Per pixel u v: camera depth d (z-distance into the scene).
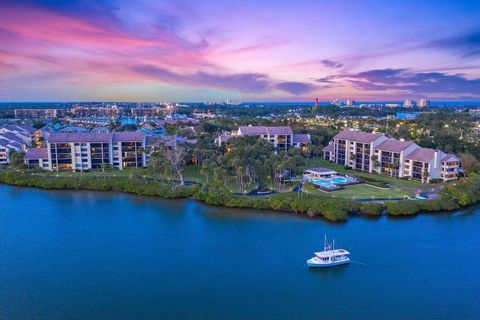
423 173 152.12
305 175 166.38
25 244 97.12
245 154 153.00
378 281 78.38
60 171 177.25
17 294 73.31
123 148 184.00
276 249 93.06
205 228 107.62
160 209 125.69
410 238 98.94
